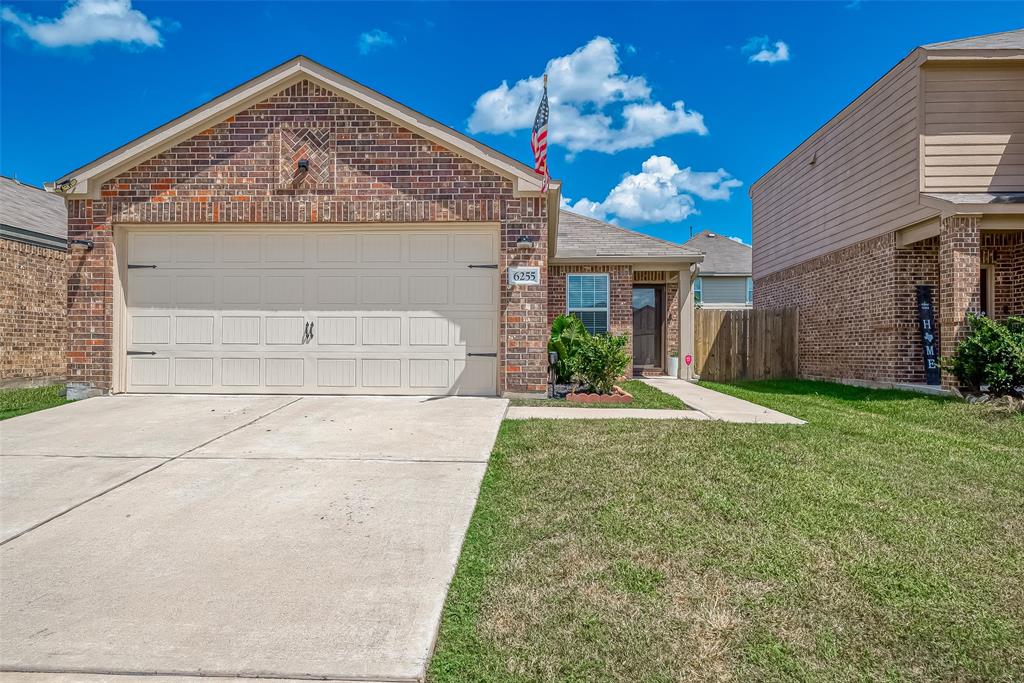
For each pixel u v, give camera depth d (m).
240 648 2.38
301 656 2.33
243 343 8.59
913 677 2.20
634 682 2.17
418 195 8.39
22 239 11.09
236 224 8.50
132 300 8.59
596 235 14.25
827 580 2.94
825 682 2.16
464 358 8.60
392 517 3.79
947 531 3.56
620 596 2.78
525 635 2.47
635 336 16.12
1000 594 2.80
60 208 13.87
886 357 11.05
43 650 2.35
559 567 3.08
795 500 4.07
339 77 8.26
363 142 8.38
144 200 8.38
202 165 8.38
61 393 9.00
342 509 3.92
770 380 14.05
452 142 8.30
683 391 10.90
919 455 5.27
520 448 5.40
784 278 15.77
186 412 7.15
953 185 9.98
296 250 8.60
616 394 8.95
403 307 8.60
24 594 2.80
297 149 8.38
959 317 9.02
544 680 2.18
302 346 8.59
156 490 4.27
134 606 2.70
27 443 5.59
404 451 5.34
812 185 14.08
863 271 11.80
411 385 8.59
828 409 8.39
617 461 4.97
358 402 7.95
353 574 3.03
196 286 8.58
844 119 12.54
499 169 8.36
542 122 8.18
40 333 11.58
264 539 3.45
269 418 6.80
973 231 9.02
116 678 2.19
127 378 8.59
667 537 3.45
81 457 5.11
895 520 3.73
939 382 10.48
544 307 8.39
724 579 2.94
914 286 10.78
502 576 2.99
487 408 7.50
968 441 5.89
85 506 3.95
